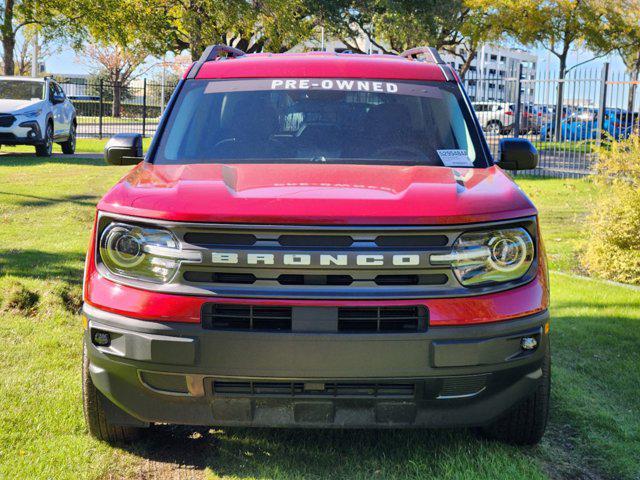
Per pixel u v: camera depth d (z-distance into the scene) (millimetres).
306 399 3082
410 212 3025
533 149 4332
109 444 3674
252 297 2967
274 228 2973
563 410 4172
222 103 4324
